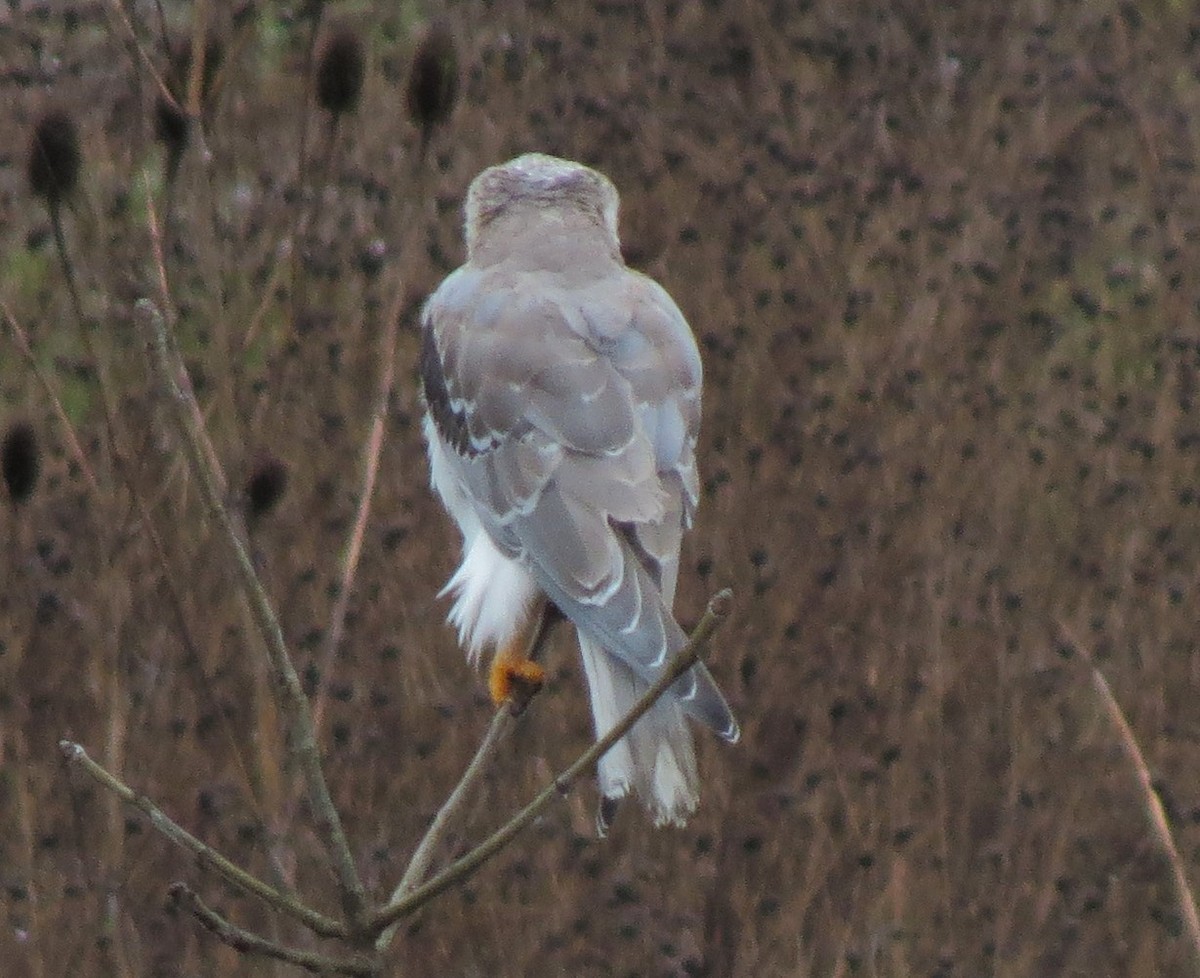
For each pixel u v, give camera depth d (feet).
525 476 26.78
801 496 44.96
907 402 46.50
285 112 41.14
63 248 27.66
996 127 49.70
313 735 20.39
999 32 50.78
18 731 39.60
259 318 31.01
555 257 28.86
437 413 28.37
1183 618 47.55
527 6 46.65
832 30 49.52
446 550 42.16
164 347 20.18
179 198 32.86
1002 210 48.73
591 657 24.89
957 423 46.98
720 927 42.47
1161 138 50.85
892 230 47.21
